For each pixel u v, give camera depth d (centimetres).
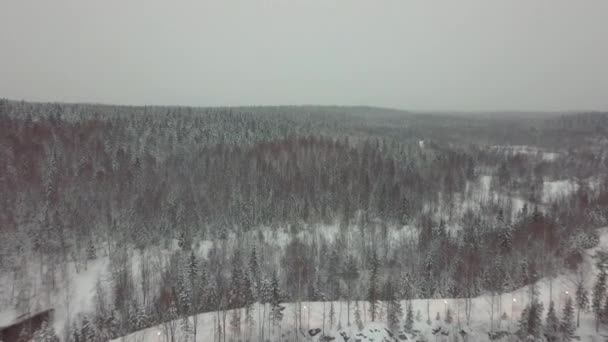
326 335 5775
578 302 6081
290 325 5972
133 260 7869
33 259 7450
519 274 7150
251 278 6938
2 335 6069
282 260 7925
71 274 7381
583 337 5622
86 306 6719
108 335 5941
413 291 7106
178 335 5675
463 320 6084
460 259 7562
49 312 6506
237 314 5931
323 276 7619
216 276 7244
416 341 5706
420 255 8144
